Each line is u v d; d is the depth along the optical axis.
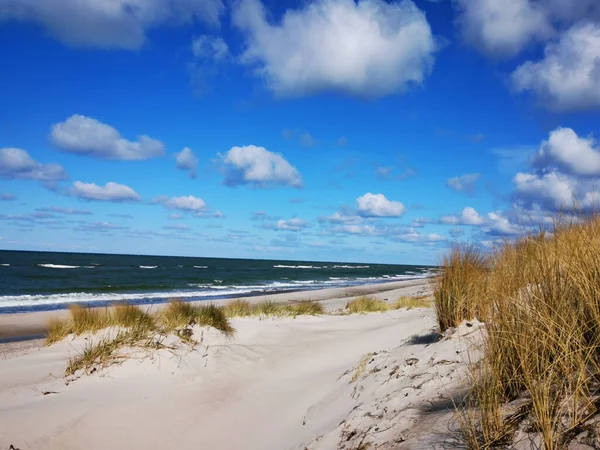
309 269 95.31
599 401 2.14
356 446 3.04
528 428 2.20
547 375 2.47
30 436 4.32
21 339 12.68
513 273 3.71
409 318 9.93
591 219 3.38
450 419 2.72
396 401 3.54
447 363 3.98
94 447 4.33
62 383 5.83
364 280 55.00
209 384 6.11
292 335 9.09
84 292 28.20
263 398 5.55
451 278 5.93
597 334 2.50
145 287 33.16
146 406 5.23
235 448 4.24
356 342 7.81
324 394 5.10
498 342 2.84
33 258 91.81
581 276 2.82
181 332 7.70
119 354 6.55
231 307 12.92
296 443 3.85
